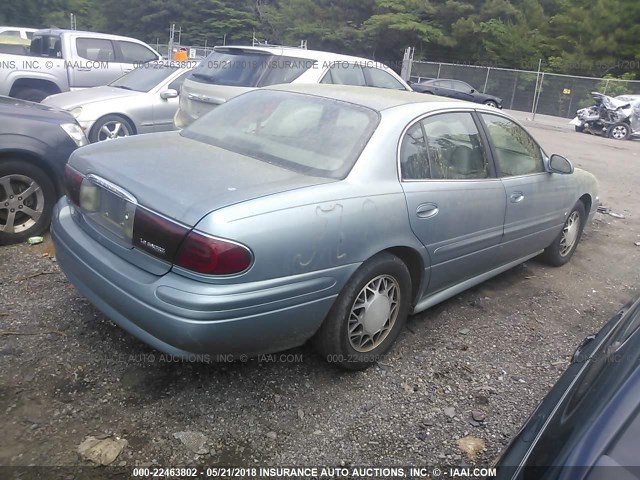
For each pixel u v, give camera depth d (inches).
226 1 1828.2
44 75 397.7
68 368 122.0
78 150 136.5
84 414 109.4
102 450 100.6
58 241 128.6
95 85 420.8
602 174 450.0
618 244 259.6
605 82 998.4
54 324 138.1
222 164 123.5
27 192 187.0
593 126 808.3
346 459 105.7
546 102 1058.7
